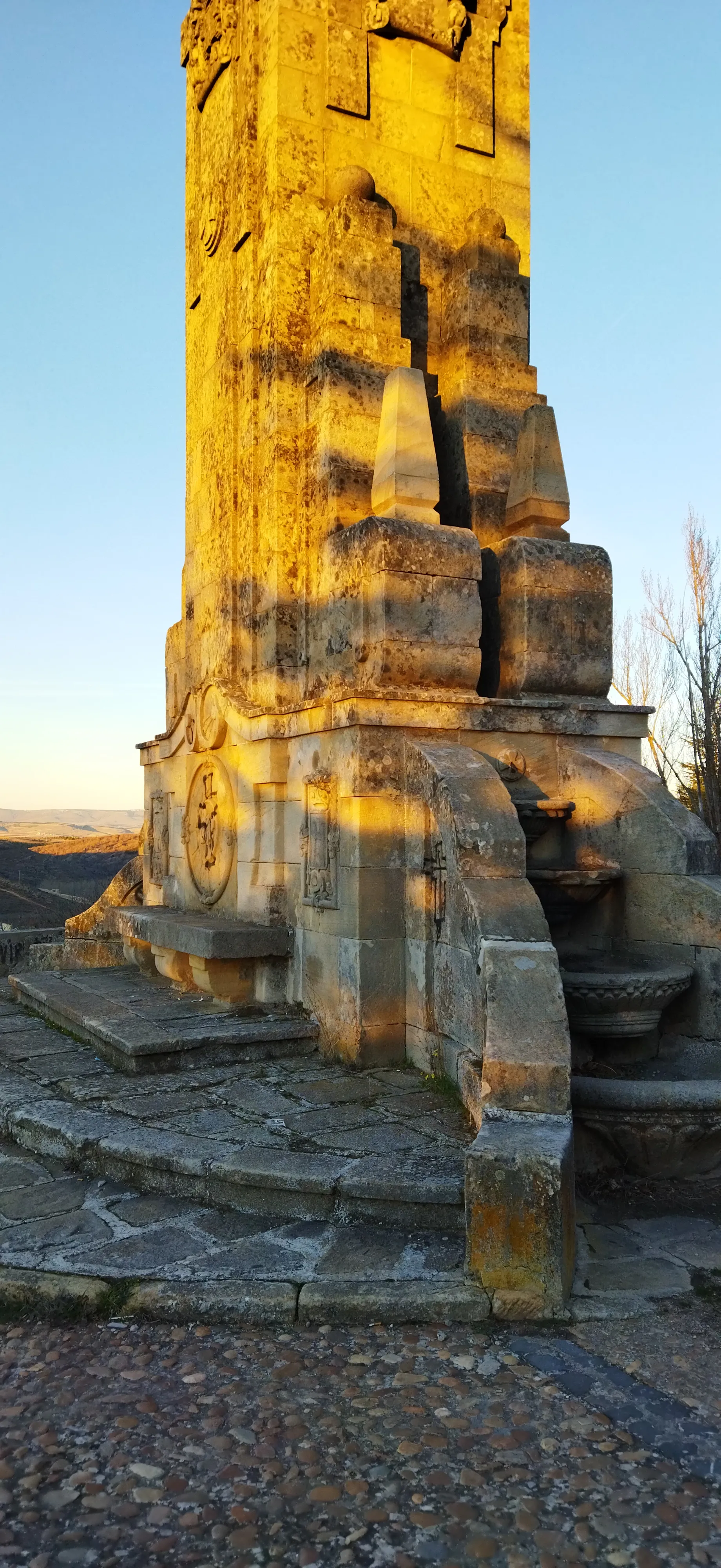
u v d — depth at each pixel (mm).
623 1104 5227
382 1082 6227
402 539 6820
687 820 6637
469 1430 3201
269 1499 2875
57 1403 3371
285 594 8016
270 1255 4293
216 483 9281
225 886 8680
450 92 8898
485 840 5824
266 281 8211
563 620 7598
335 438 7551
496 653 7816
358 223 7770
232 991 7738
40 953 11289
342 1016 6727
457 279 8445
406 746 6641
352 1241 4430
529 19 9508
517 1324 3873
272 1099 5938
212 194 9336
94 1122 5551
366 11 8391
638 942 6738
